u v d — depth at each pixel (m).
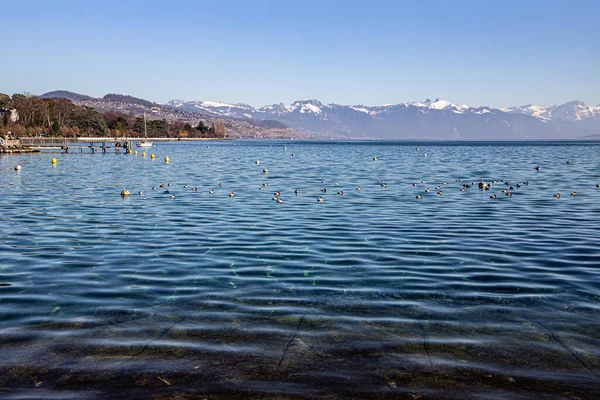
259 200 31.19
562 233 20.78
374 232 20.94
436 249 17.86
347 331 10.70
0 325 10.87
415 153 121.69
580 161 81.75
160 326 10.90
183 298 12.62
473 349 9.91
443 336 10.48
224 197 32.69
